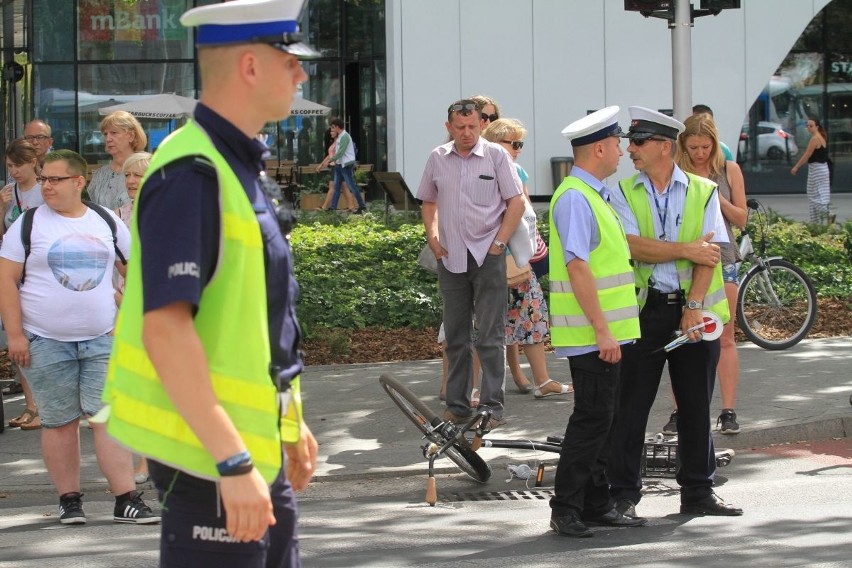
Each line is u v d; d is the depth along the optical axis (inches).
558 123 1136.8
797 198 1249.4
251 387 135.5
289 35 136.4
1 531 296.0
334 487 343.0
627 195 293.0
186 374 129.2
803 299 525.0
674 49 518.9
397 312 606.5
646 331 289.0
